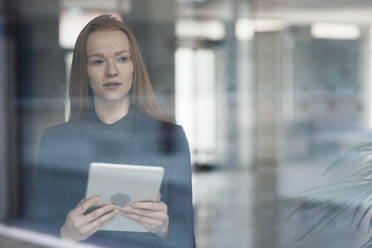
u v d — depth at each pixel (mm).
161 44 2594
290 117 3229
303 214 2795
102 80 2029
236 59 3402
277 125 3355
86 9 2340
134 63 2072
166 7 2689
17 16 2551
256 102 3469
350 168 2820
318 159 2928
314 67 3107
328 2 2988
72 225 1791
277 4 3244
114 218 1783
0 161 2303
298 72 3217
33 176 2369
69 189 1921
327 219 2678
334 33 3016
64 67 2326
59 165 1943
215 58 3398
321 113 3037
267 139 3344
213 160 3340
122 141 1984
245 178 3186
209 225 2918
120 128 1995
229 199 3029
